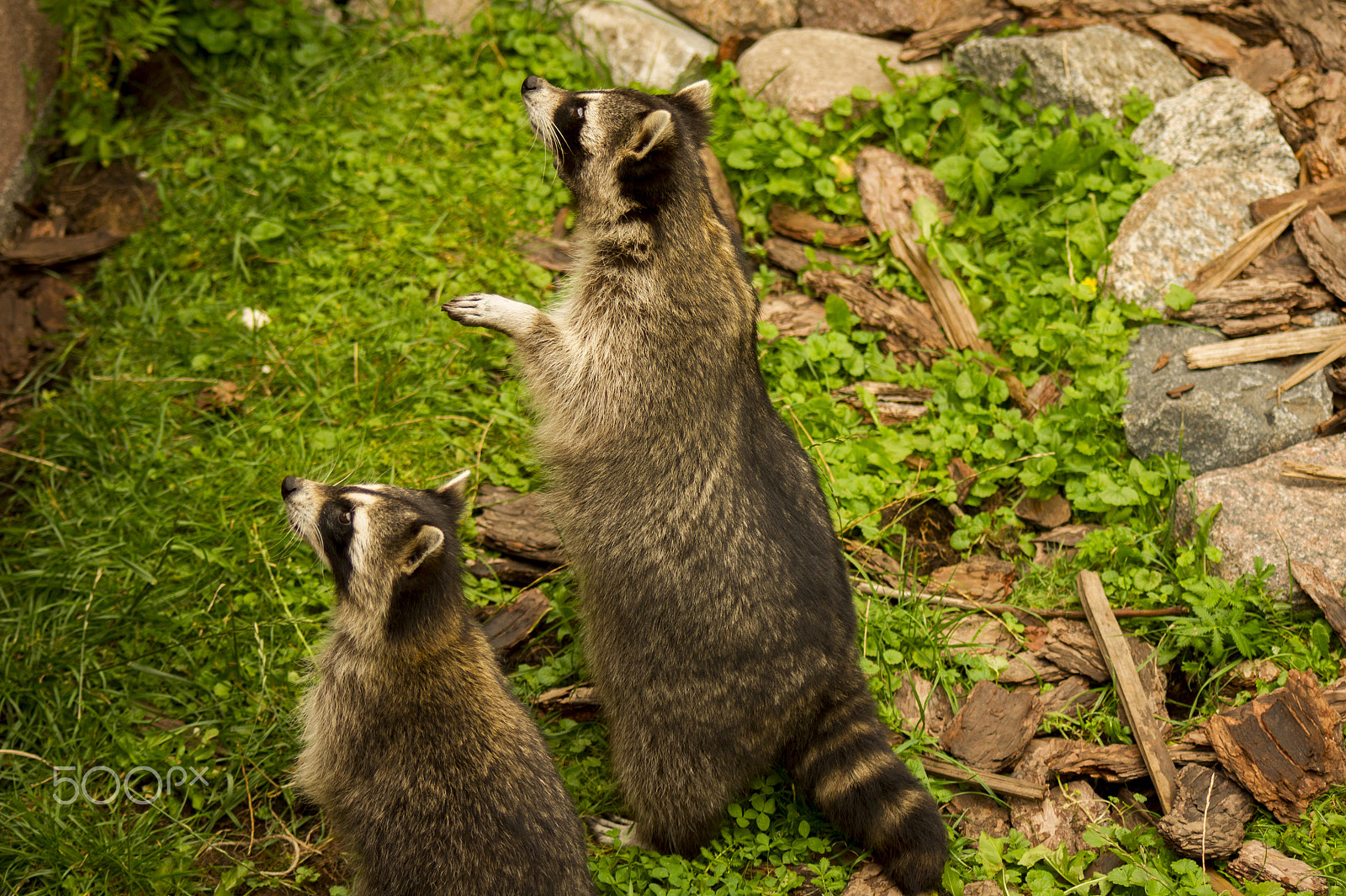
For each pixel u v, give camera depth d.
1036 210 5.69
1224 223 5.31
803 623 3.55
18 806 3.79
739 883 3.55
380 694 3.26
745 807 3.81
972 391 4.97
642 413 3.77
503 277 5.53
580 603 3.91
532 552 4.50
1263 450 4.68
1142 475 4.66
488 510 4.63
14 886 3.59
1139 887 3.53
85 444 4.87
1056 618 4.39
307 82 6.33
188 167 5.87
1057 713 4.09
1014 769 3.92
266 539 4.48
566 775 3.99
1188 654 4.28
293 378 5.07
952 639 4.35
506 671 4.27
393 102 6.23
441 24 6.59
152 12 6.09
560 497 3.91
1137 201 5.50
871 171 5.83
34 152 5.88
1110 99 5.86
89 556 4.43
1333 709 3.77
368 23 6.59
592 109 4.01
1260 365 4.84
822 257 5.73
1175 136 5.68
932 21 6.49
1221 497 4.41
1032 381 5.11
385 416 4.95
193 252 5.59
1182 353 4.99
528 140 6.11
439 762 3.16
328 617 4.30
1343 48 5.84
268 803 3.89
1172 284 5.16
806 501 3.79
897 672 4.21
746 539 3.55
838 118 6.05
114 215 5.79
